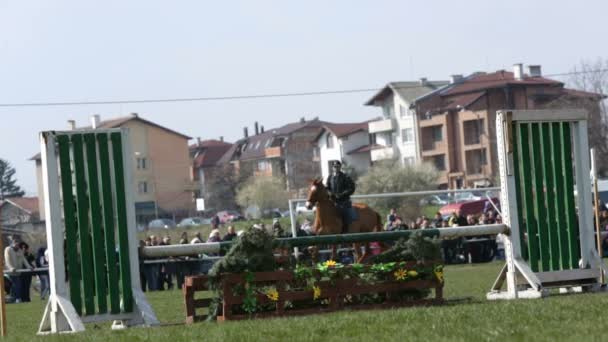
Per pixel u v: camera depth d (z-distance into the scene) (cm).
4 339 1278
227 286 1429
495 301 1493
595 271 1681
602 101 8681
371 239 1557
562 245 1659
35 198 11594
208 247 1528
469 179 10356
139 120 12169
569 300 1347
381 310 1395
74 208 1453
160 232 6775
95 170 1460
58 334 1312
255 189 10181
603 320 1053
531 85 10188
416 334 1002
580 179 1695
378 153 11694
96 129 1462
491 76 10731
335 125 12600
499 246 3731
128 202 1479
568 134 1670
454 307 1323
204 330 1189
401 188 8625
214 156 15025
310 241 1516
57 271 1443
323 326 1130
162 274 3206
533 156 1650
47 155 1445
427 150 10806
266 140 14288
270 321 1263
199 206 8956
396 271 1519
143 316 1459
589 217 1691
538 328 1008
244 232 1455
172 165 12294
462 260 3644
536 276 1623
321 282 1472
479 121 10300
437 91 10856
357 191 8681
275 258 1479
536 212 1650
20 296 3005
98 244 1455
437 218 3625
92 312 1453
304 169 12612
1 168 14100
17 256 2975
